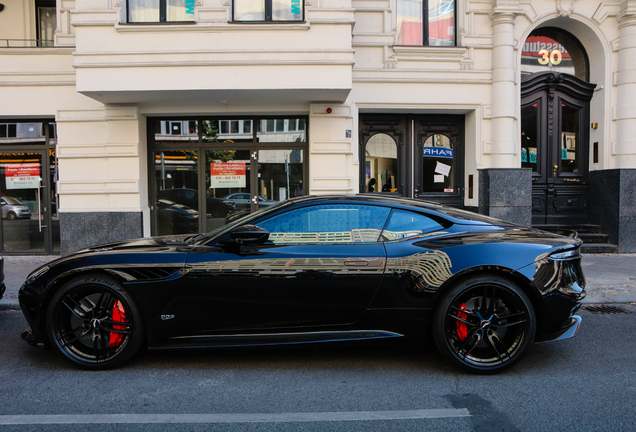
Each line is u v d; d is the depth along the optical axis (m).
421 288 3.25
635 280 6.30
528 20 8.49
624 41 8.53
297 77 7.05
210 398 2.90
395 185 8.84
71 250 8.07
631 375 3.29
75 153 8.00
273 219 3.51
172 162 8.50
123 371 3.35
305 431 2.48
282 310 3.30
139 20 7.14
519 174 8.25
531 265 3.25
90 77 6.96
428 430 2.49
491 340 3.27
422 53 8.24
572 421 2.59
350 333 3.33
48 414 2.68
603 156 8.83
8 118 8.20
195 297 3.28
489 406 2.79
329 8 7.00
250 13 7.16
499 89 8.30
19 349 3.84
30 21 8.47
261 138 8.53
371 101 8.20
